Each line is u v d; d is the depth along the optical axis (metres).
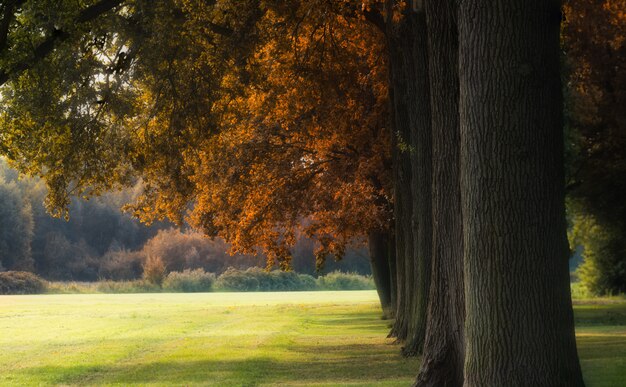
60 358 43.34
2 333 62.34
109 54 40.28
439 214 26.08
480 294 18.22
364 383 28.03
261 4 37.38
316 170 61.72
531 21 18.17
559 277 18.06
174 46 38.19
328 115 47.50
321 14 37.72
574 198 78.38
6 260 192.38
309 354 41.47
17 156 42.28
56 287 162.50
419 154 36.47
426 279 37.53
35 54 35.72
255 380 30.89
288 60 41.81
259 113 44.03
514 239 17.97
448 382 25.16
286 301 116.06
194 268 197.50
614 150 71.56
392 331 49.00
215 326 67.94
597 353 33.25
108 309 96.69
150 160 43.66
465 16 18.73
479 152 18.33
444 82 25.84
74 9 35.56
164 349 47.25
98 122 40.94
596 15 44.19
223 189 58.09
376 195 62.09
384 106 54.97
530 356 17.83
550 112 18.25
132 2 37.78
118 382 32.06
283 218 61.56
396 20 33.72
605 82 67.25
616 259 90.50
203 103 39.72
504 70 18.14
